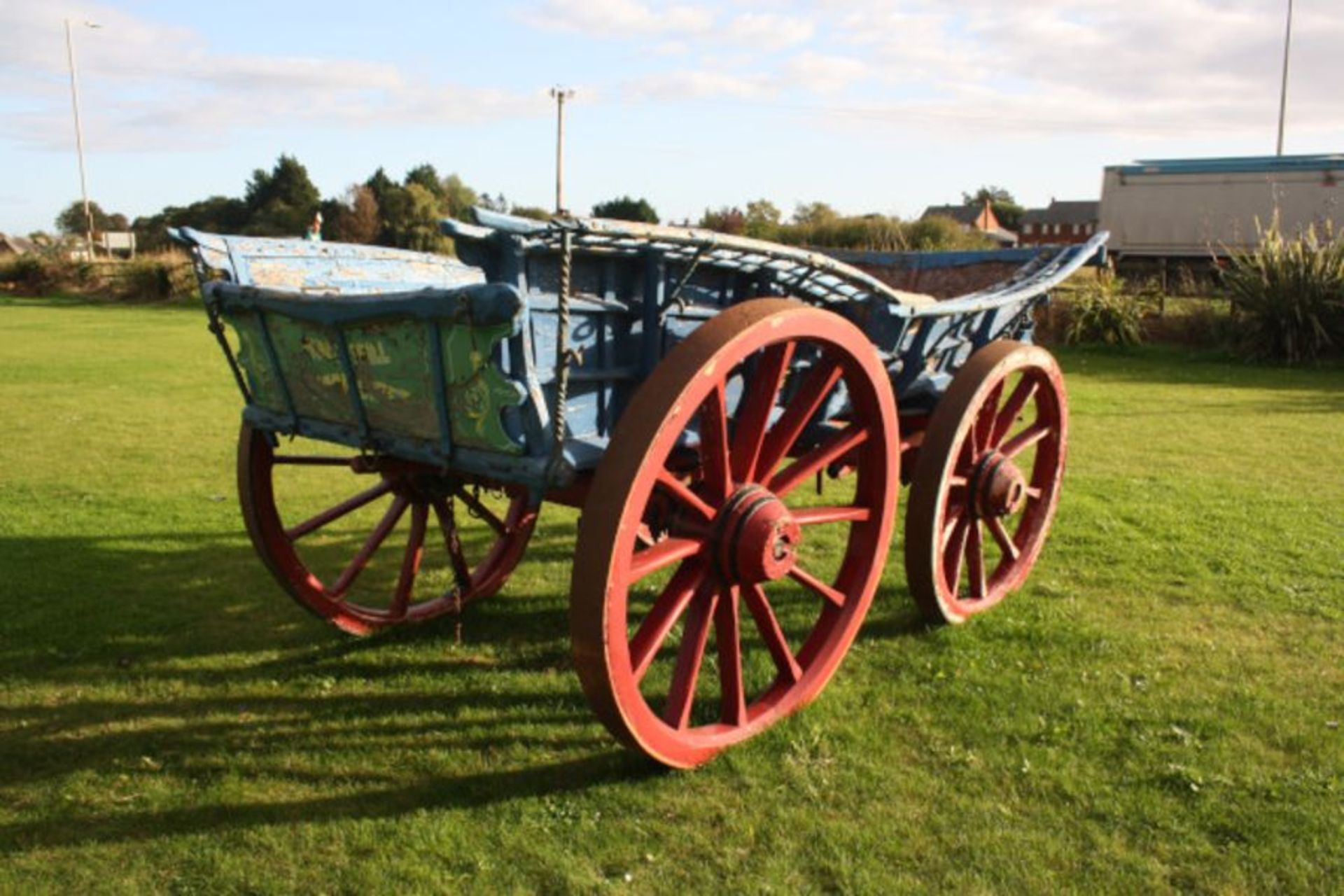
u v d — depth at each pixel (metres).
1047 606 4.62
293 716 3.62
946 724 3.50
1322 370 13.95
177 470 7.57
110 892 2.64
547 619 4.57
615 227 2.69
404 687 3.87
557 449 2.82
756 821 2.91
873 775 3.16
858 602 3.69
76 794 3.10
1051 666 3.98
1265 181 22.42
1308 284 14.43
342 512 4.33
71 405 10.57
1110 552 5.43
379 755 3.34
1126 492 6.82
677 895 2.60
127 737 3.47
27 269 32.66
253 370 3.72
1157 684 3.82
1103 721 3.51
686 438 3.49
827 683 3.79
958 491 4.41
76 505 6.48
